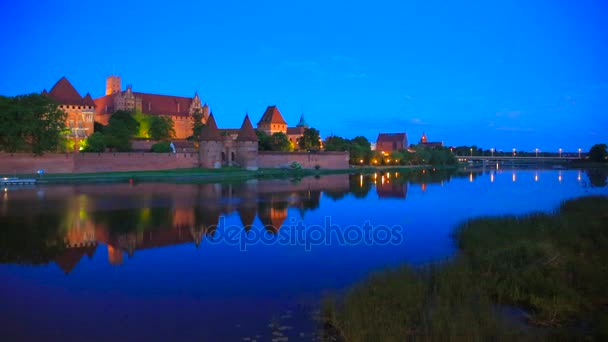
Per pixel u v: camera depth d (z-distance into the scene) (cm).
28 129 9662
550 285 2069
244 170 13162
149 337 1720
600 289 2091
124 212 5006
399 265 2578
